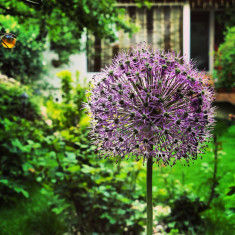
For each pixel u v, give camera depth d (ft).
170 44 38.17
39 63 29.86
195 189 14.32
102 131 6.23
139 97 6.13
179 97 6.06
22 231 11.35
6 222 11.93
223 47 34.83
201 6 38.22
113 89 6.20
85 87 12.77
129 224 10.50
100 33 18.39
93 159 11.23
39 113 17.40
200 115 6.13
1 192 13.44
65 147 11.23
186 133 5.93
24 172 14.11
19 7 15.01
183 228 11.65
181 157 6.06
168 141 5.92
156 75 6.24
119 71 6.34
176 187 13.16
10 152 13.69
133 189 11.76
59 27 17.72
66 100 12.89
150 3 22.21
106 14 17.97
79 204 11.37
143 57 6.40
